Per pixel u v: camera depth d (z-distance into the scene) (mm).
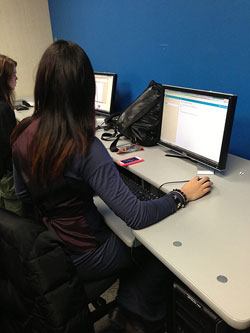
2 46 3264
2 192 1918
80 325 810
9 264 732
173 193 1062
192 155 1371
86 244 1039
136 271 1237
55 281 733
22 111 2836
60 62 801
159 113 1621
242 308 657
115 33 2273
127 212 890
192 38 1620
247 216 997
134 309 1227
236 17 1364
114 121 2053
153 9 1825
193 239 891
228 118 1135
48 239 733
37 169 856
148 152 1620
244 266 780
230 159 1482
